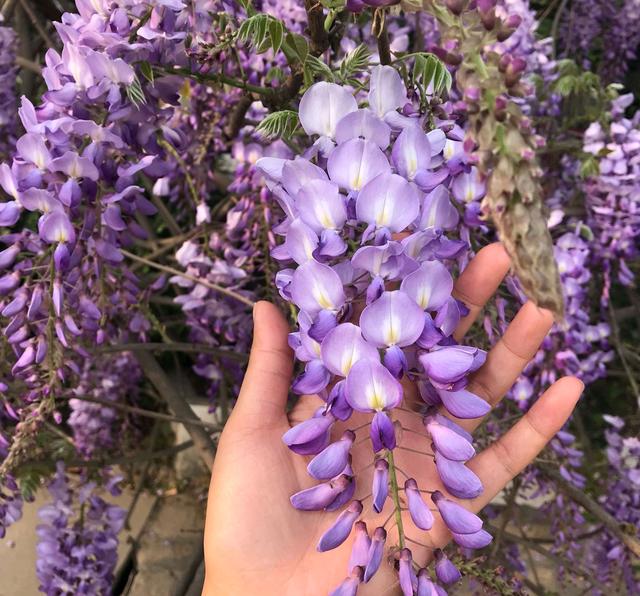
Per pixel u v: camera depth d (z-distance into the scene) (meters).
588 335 0.52
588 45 0.74
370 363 0.21
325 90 0.23
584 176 0.49
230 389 0.60
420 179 0.22
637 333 0.85
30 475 0.52
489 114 0.15
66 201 0.25
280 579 0.26
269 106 0.32
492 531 0.51
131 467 0.80
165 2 0.25
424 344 0.22
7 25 0.53
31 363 0.29
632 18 0.70
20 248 0.29
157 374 0.56
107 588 0.47
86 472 0.57
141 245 0.62
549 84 0.55
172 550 0.71
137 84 0.25
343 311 0.23
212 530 0.27
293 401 0.53
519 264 0.14
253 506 0.26
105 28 0.25
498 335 0.33
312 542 0.27
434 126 0.24
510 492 0.55
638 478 0.48
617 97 0.51
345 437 0.23
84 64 0.25
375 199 0.21
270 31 0.24
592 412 0.83
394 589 0.26
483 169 0.15
